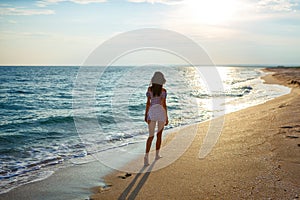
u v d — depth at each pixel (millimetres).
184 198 3670
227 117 9875
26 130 8539
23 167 5270
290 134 6539
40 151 6309
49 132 8227
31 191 4188
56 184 4438
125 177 4652
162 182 4266
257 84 29047
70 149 6453
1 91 24109
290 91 21109
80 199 3893
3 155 6000
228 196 3613
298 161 4746
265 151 5426
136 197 3799
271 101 14258
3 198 3951
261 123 8148
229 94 19125
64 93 22719
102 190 4164
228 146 6023
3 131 8398
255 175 4254
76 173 4918
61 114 11789
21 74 58625
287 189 3703
